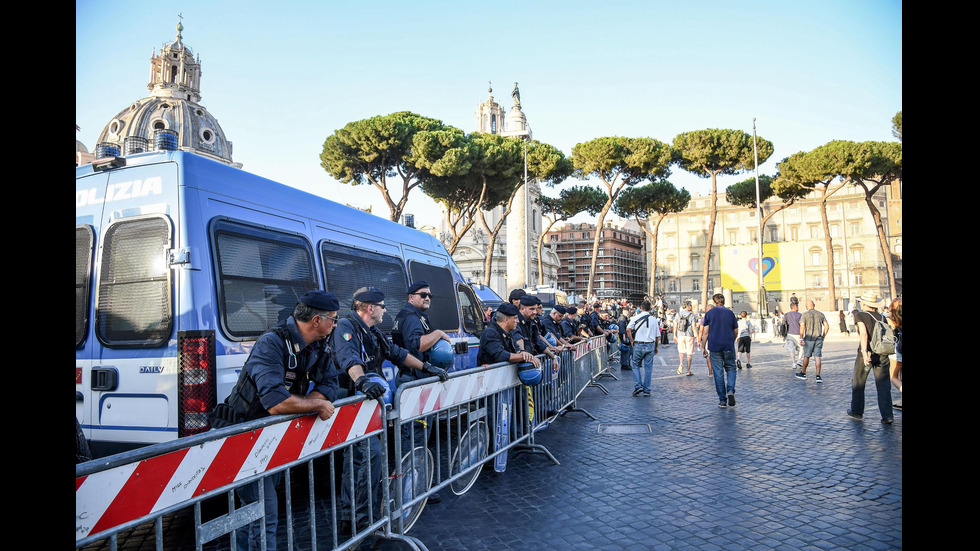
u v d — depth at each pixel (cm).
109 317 422
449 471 458
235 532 266
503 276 6375
